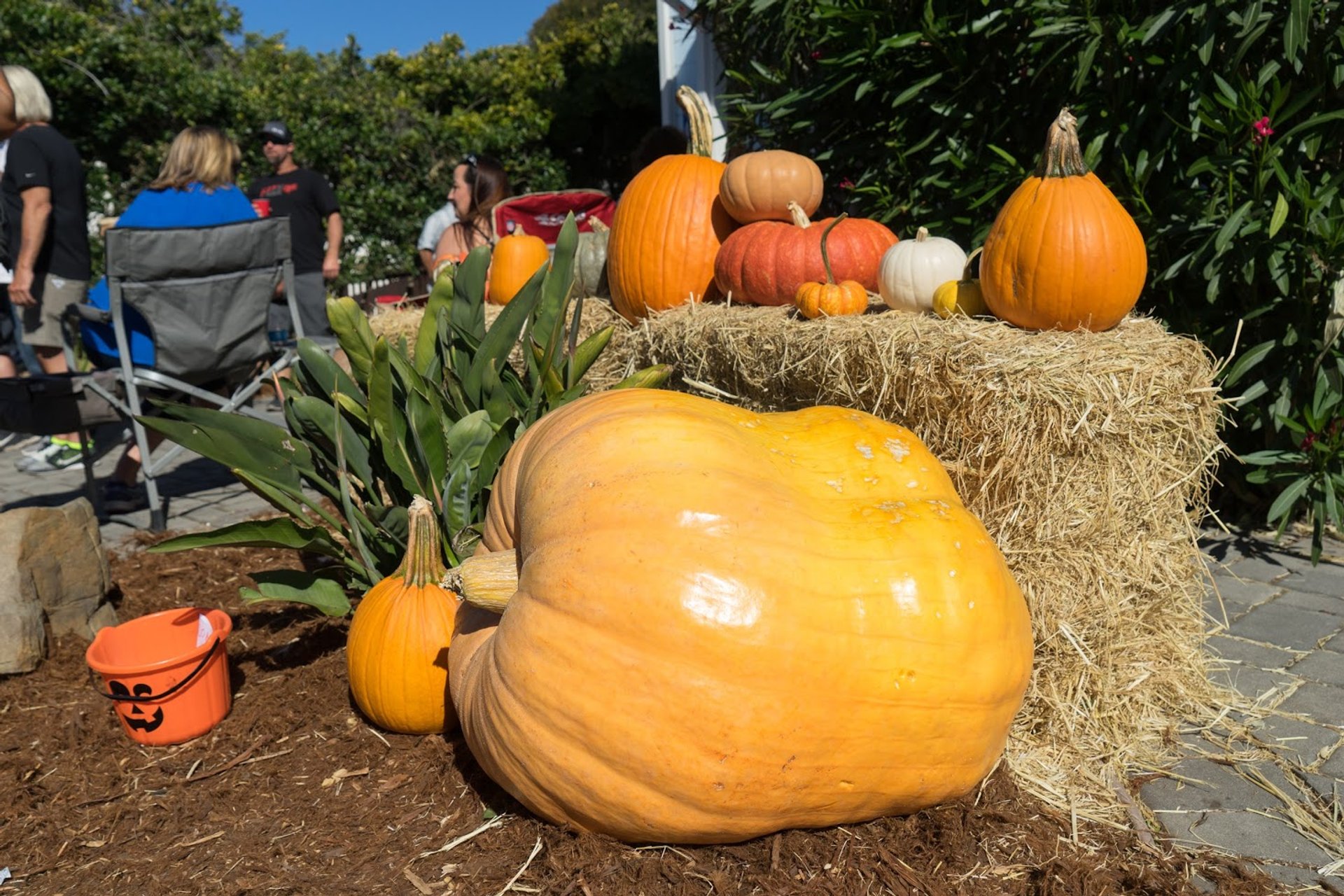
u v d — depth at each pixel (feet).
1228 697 9.03
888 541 6.30
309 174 22.17
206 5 41.27
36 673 9.96
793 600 5.85
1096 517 8.14
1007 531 8.18
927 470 7.15
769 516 6.09
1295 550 13.06
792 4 15.74
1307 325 12.32
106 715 9.05
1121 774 7.77
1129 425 8.02
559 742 6.01
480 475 9.16
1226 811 7.26
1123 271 8.76
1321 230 11.53
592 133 55.36
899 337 8.72
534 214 21.04
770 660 5.76
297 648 10.13
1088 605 8.23
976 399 7.98
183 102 36.04
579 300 10.03
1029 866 6.46
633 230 13.09
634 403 6.87
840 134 16.49
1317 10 11.41
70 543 10.83
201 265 14.57
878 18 14.20
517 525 7.13
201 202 16.51
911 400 8.55
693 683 5.75
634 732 5.82
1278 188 12.19
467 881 6.38
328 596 9.16
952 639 6.15
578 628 5.93
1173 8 11.27
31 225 16.76
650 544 5.90
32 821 7.38
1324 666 9.66
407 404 8.70
